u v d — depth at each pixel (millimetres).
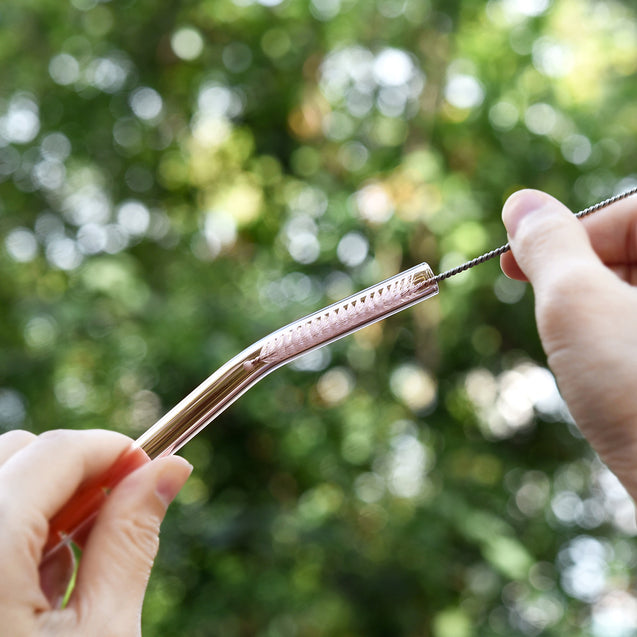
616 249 393
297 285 1380
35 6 1391
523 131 1379
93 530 314
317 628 1269
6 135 1434
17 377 1294
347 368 1368
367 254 1381
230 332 1256
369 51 1427
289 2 1377
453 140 1381
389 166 1376
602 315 296
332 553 1297
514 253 323
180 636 1236
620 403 291
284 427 1297
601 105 1406
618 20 1444
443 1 1370
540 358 1437
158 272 1426
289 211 1410
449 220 1298
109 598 307
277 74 1434
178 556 1263
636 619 1364
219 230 1402
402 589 1294
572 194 1404
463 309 1323
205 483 1339
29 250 1427
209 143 1432
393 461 1353
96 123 1438
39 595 300
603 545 1409
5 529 297
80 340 1283
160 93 1449
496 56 1375
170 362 1271
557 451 1439
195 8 1416
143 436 342
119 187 1456
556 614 1354
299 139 1440
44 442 315
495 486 1392
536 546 1404
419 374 1375
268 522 1263
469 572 1323
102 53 1429
